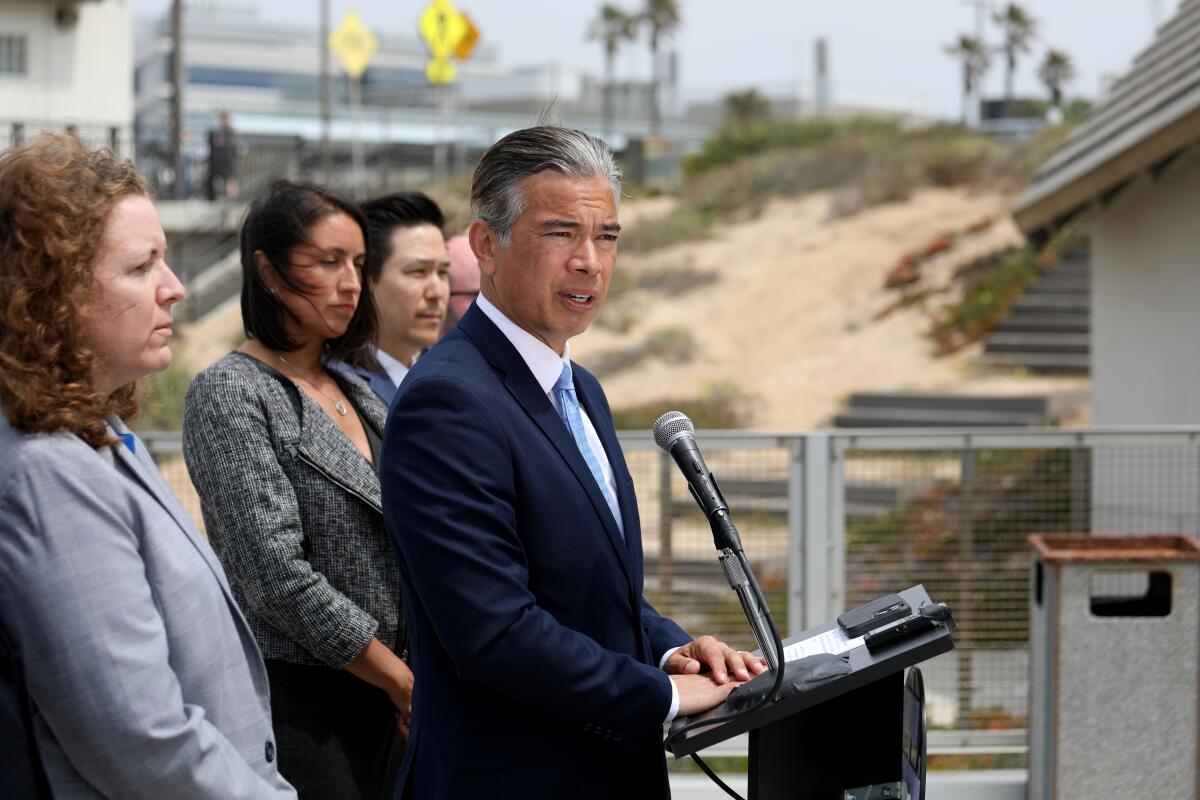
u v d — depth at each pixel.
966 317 18.75
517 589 2.28
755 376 18.88
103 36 23.53
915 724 2.62
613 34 54.28
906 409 15.59
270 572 2.87
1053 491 4.90
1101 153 7.92
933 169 24.83
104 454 2.04
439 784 2.38
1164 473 4.89
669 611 4.80
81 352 1.99
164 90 40.84
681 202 27.08
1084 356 16.77
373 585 3.04
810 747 2.56
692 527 4.80
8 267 1.95
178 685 1.98
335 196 3.23
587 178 2.41
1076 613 4.26
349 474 3.06
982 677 4.91
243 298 3.25
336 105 32.72
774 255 23.12
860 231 23.27
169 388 13.82
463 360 2.41
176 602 2.05
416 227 3.97
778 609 4.84
